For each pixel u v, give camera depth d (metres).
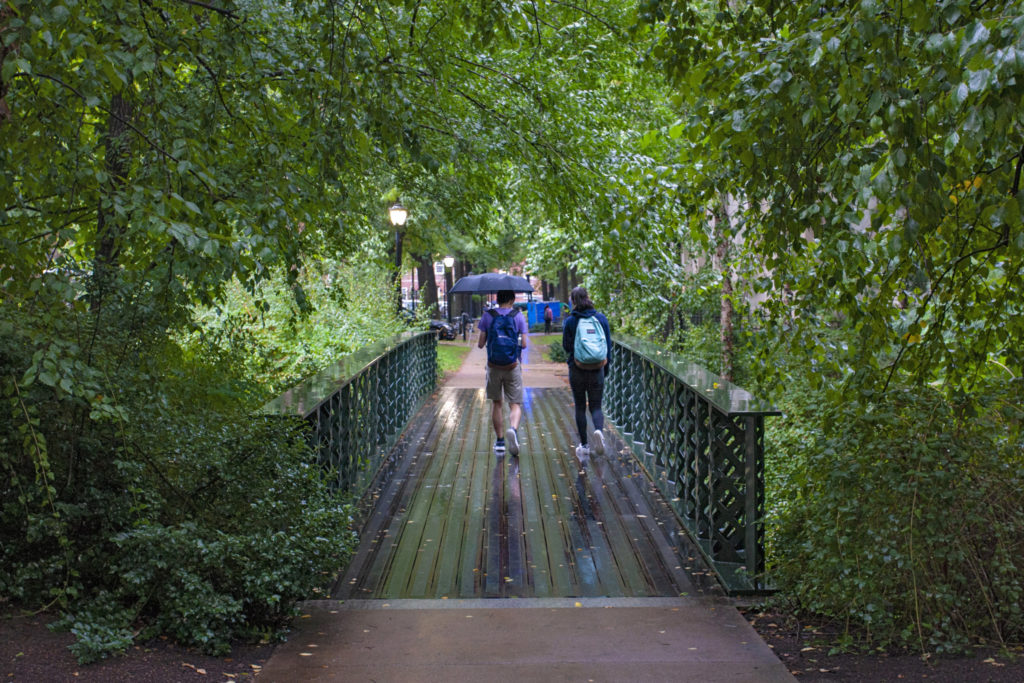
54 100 4.77
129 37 4.30
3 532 4.51
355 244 9.18
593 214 7.23
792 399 6.49
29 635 4.02
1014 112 2.94
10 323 4.09
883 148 3.76
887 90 3.28
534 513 7.29
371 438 9.22
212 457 4.77
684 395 7.07
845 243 4.12
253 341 9.06
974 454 4.75
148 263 5.08
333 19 5.32
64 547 4.34
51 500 4.06
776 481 6.05
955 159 3.64
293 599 4.77
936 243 4.84
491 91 7.40
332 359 13.45
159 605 4.50
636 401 10.16
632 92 9.72
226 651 4.20
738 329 13.24
